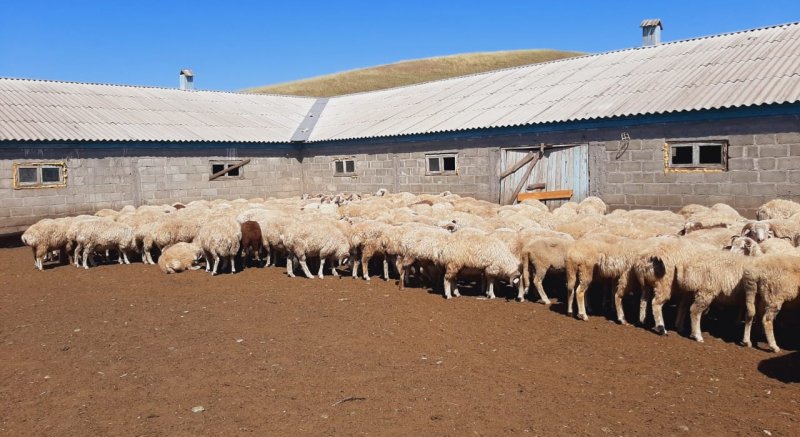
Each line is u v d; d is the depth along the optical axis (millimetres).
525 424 5594
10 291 11969
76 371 7164
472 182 20719
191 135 23531
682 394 6289
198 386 6598
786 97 14117
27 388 6660
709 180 15555
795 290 7422
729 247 8945
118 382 6773
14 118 20406
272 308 10016
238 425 5637
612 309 9727
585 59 23922
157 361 7445
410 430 5492
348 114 28594
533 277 10133
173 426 5637
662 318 8570
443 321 9070
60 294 11594
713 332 8500
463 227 11172
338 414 5832
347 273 13125
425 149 22016
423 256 10789
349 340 8172
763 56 17203
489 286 10438
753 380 6684
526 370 7008
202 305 10359
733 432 5430
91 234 14000
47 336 8680
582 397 6219
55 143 19891
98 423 5738
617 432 5434
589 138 17750
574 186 18234
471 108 22547
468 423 5621
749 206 14938
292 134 27000
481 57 115938
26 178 19422
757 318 8578
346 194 21875
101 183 21109
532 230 10758
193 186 23484
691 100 15961
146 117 24219
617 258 8789
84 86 26125
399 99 28172
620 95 18234
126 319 9547
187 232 14477
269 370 7047
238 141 24344
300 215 14227
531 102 20672
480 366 7141
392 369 7043
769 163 14531
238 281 12312
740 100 14844
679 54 20125
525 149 19281
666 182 16328
